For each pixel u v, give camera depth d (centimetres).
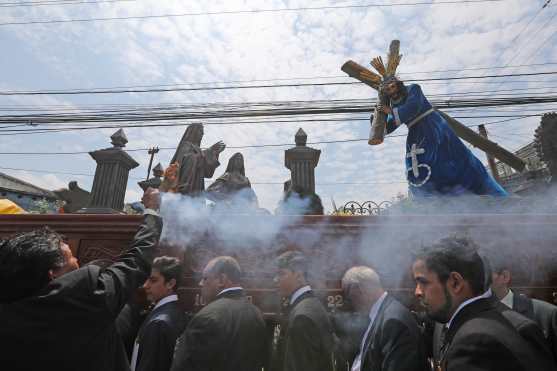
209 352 190
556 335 201
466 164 350
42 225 307
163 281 249
